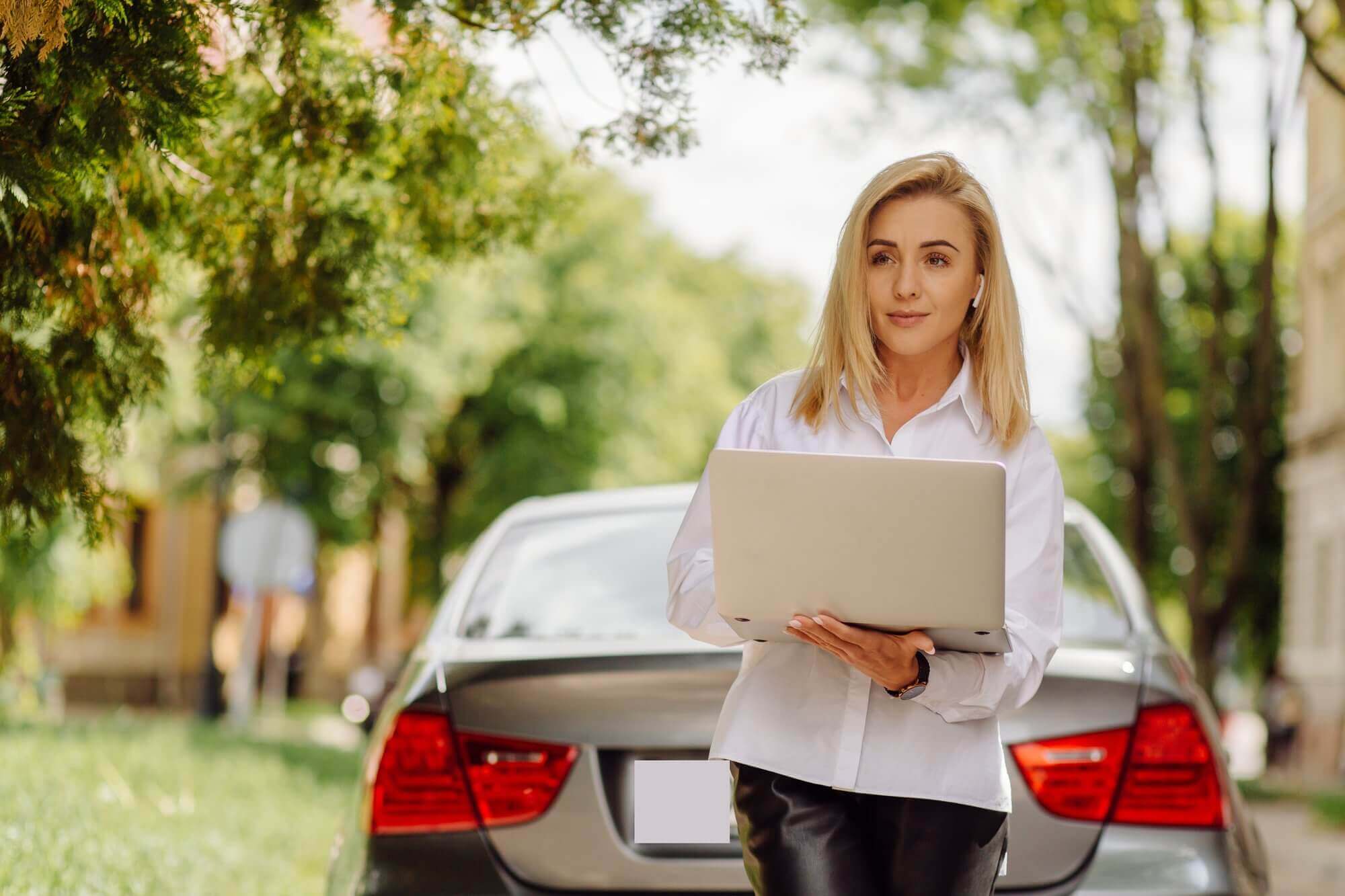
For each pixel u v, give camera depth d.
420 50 4.74
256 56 4.51
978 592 2.70
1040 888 3.92
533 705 4.09
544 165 5.21
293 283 4.88
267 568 18.88
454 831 4.06
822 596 2.74
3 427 4.01
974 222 2.99
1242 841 4.12
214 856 7.23
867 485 2.68
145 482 17.61
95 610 31.94
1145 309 18.47
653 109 4.75
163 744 11.50
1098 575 4.80
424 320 23.86
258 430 24.83
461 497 30.03
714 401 32.66
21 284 3.94
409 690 4.33
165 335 5.16
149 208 4.39
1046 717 4.01
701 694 4.00
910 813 2.89
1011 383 2.99
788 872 2.84
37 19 3.40
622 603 4.73
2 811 6.70
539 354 29.00
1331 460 29.20
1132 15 15.80
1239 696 48.62
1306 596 30.75
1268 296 18.02
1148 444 20.91
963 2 17.75
